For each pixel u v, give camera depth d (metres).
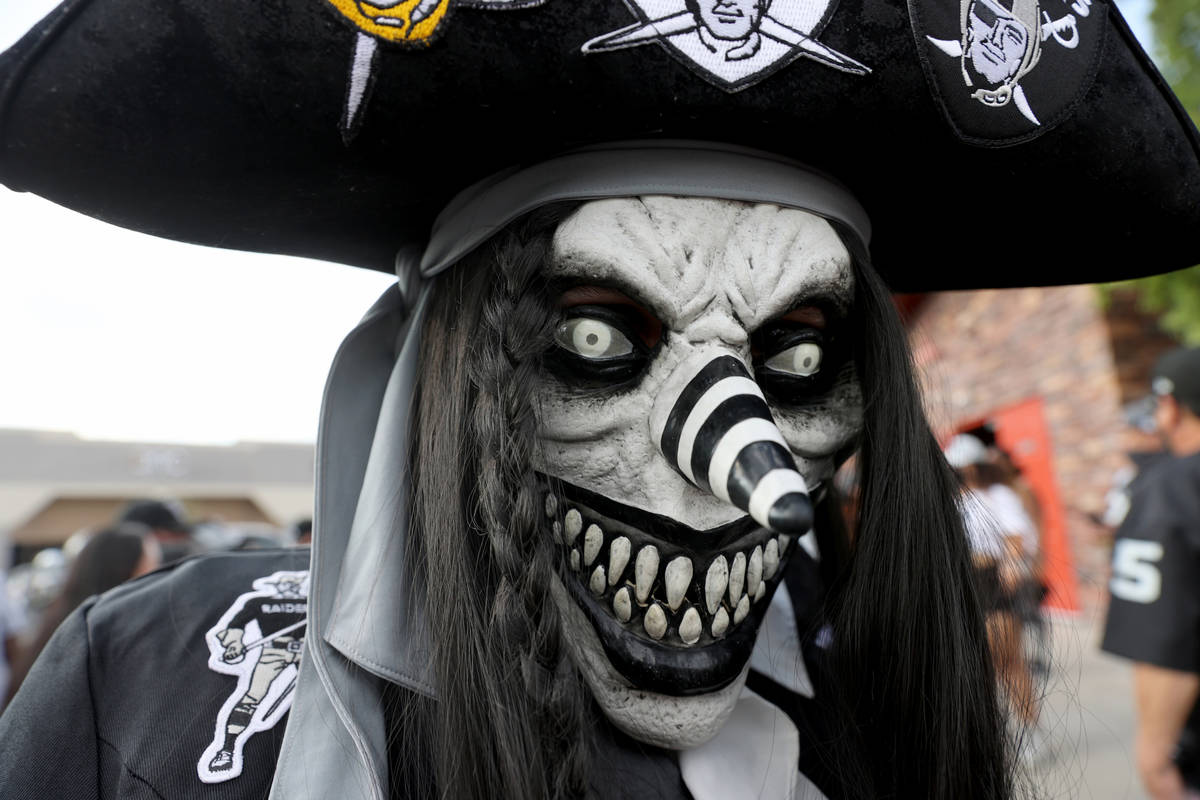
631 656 0.63
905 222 0.82
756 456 0.52
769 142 0.61
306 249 0.81
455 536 0.64
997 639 0.93
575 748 0.60
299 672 0.63
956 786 0.79
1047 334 5.49
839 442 0.74
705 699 0.64
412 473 0.70
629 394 0.63
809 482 0.74
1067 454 5.30
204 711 0.63
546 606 0.60
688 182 0.63
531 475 0.61
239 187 0.63
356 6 0.52
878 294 0.75
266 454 25.03
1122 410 4.79
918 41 0.57
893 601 0.80
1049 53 0.61
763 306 0.63
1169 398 1.73
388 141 0.58
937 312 7.36
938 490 0.83
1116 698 3.30
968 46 0.58
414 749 0.64
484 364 0.64
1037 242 0.82
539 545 0.61
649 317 0.63
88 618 0.71
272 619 0.71
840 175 0.69
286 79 0.54
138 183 0.60
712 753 0.71
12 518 21.58
